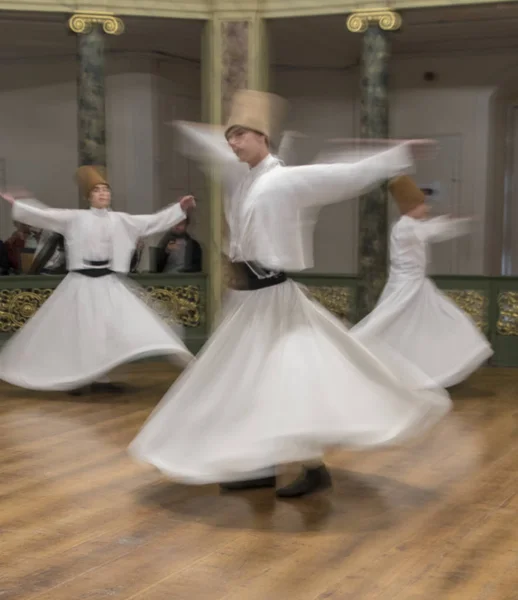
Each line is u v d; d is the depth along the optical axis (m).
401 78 11.71
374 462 5.09
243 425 3.96
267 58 9.34
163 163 11.48
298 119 12.19
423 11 8.75
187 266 9.66
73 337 7.14
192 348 9.43
